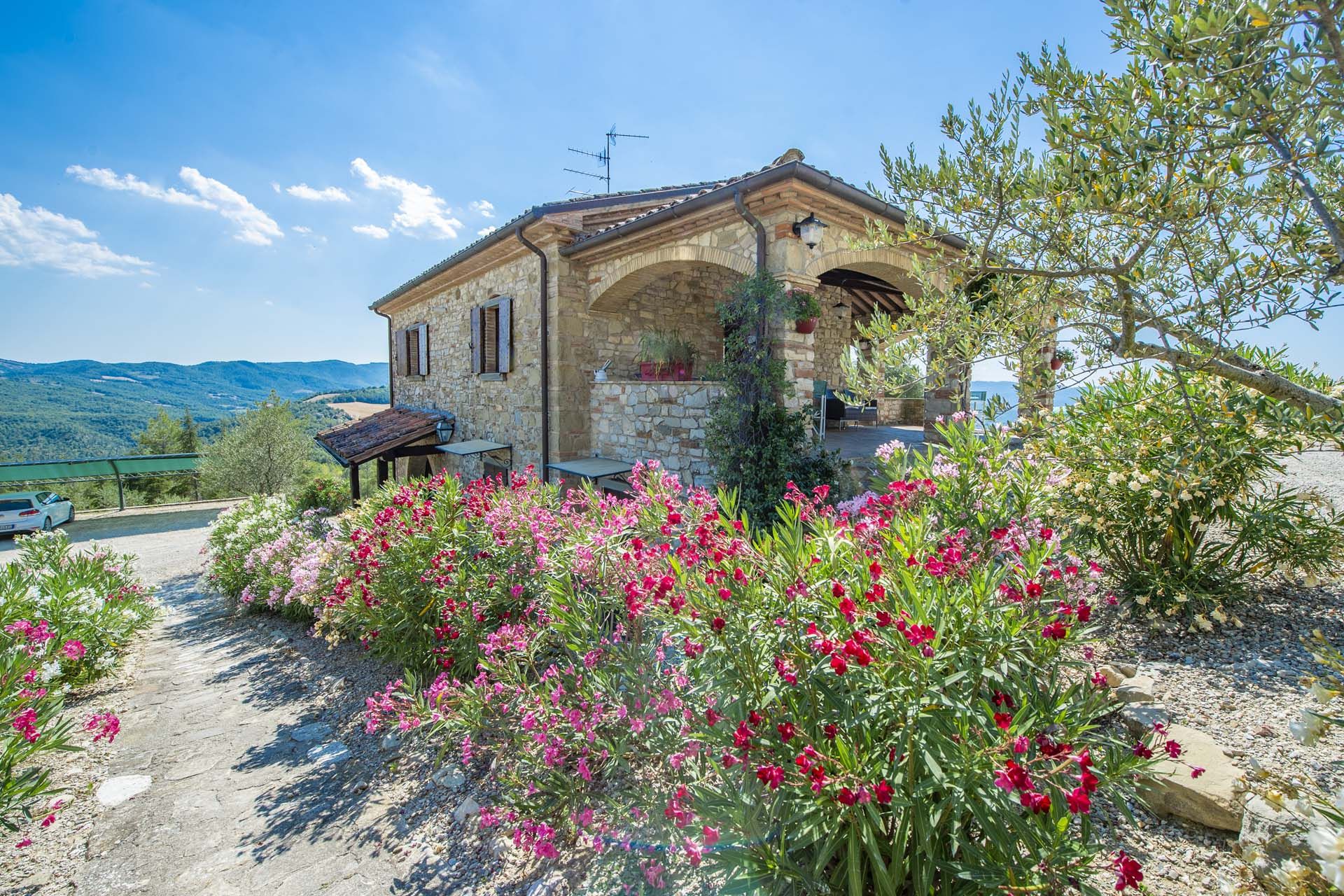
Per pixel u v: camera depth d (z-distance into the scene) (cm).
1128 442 332
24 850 288
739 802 191
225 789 337
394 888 248
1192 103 168
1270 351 324
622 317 938
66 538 709
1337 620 300
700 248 691
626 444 816
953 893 169
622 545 305
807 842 175
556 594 316
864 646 177
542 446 905
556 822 259
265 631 679
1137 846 195
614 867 236
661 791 245
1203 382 324
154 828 302
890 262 698
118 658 589
